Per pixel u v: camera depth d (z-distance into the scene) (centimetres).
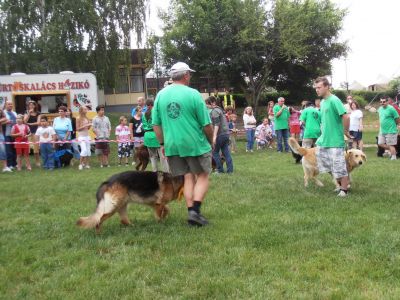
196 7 3066
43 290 384
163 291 371
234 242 486
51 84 1778
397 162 1162
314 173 812
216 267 416
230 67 3272
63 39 2477
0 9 2462
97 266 433
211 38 3067
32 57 2483
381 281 374
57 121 1319
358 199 678
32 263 449
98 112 1301
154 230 545
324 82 704
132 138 1277
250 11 2975
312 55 3394
